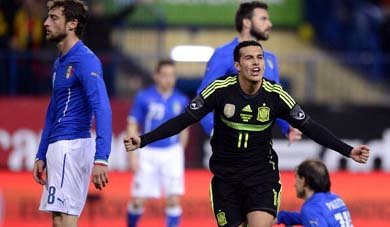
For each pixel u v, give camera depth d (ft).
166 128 80.43
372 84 164.04
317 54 177.78
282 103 81.00
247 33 94.94
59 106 81.71
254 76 79.25
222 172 82.69
